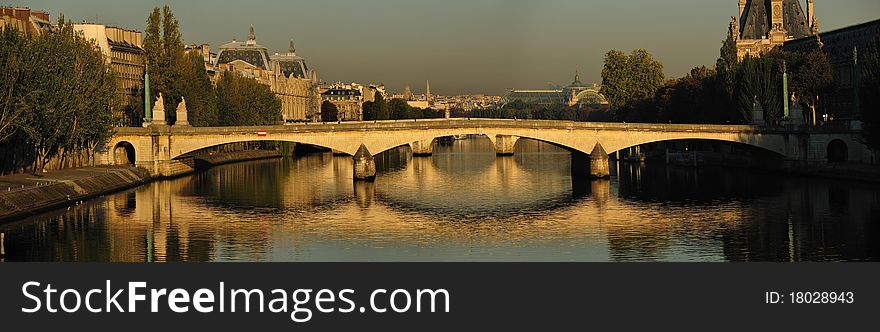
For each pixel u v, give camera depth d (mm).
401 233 118562
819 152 187750
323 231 120188
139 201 147125
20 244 108188
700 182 177250
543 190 168000
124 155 191125
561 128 191500
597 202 148125
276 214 134875
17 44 139375
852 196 146375
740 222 123625
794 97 199250
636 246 108188
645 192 161625
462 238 114625
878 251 101875
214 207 141750
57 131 147750
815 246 105625
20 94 136375
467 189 170625
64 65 153000
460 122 192000
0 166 154750
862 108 164375
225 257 102188
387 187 174750
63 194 141125
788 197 147875
